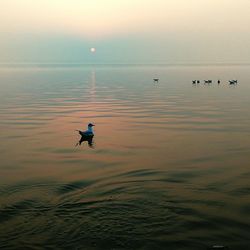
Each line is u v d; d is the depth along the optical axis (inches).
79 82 3757.4
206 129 1250.6
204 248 476.4
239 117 1492.4
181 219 552.1
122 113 1668.3
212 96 2333.9
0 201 634.2
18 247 484.1
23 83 3644.2
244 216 562.3
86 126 1358.3
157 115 1587.1
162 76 4682.6
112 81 3853.3
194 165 832.3
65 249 477.4
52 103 2064.5
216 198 633.6
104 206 601.9
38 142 1096.2
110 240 495.5
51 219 557.3
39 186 714.2
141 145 1039.0
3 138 1152.8
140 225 533.6
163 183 716.0
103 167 836.0
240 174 762.8
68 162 882.8
